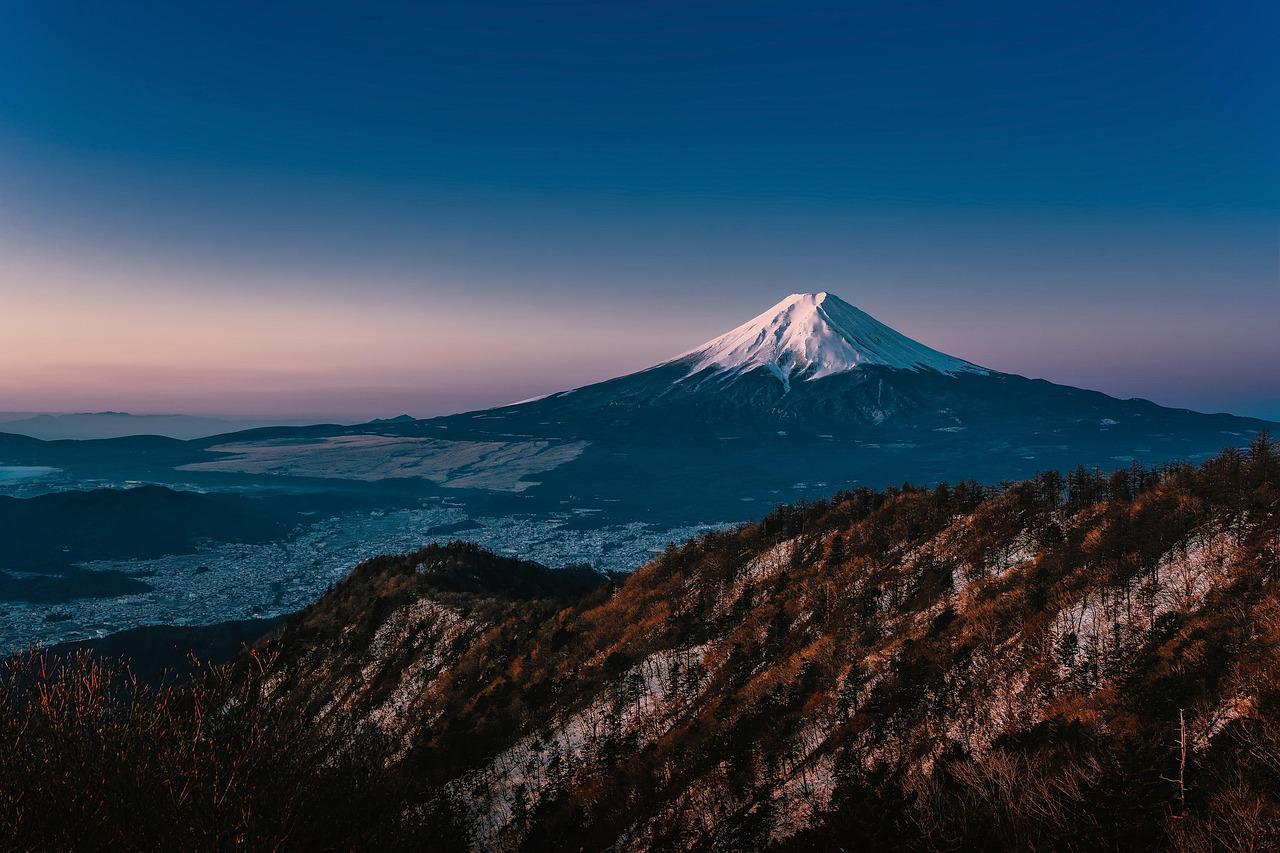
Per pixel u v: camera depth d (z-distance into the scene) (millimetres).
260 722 17984
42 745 14711
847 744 27125
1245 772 16047
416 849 21688
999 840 17250
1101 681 23469
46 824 14211
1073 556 32406
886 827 19219
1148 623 25328
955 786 20000
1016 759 20203
